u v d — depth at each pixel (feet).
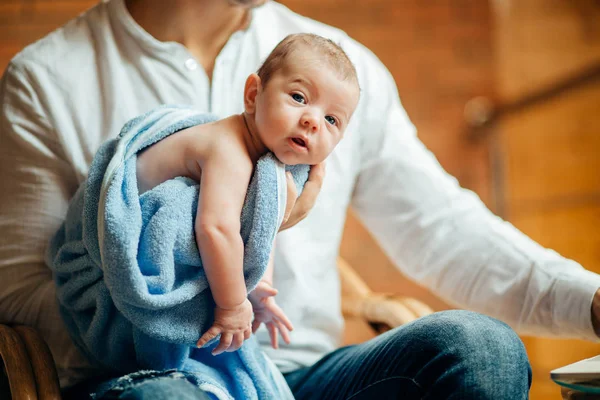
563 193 8.58
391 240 4.95
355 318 5.06
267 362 3.73
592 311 3.97
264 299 3.76
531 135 8.77
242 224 3.25
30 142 4.11
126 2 4.53
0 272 4.01
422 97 9.09
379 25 9.11
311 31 4.96
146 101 4.33
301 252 4.54
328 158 4.71
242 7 4.28
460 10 9.21
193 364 3.44
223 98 4.46
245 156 3.31
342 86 3.35
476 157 9.07
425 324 3.41
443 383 3.16
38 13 8.30
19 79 4.20
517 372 3.15
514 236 4.55
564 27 8.98
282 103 3.31
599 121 8.44
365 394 3.57
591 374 3.18
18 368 3.37
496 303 4.39
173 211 3.17
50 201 4.09
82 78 4.28
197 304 3.26
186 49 4.42
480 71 9.17
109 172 3.30
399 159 4.93
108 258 3.11
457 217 4.72
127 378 3.04
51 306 4.03
